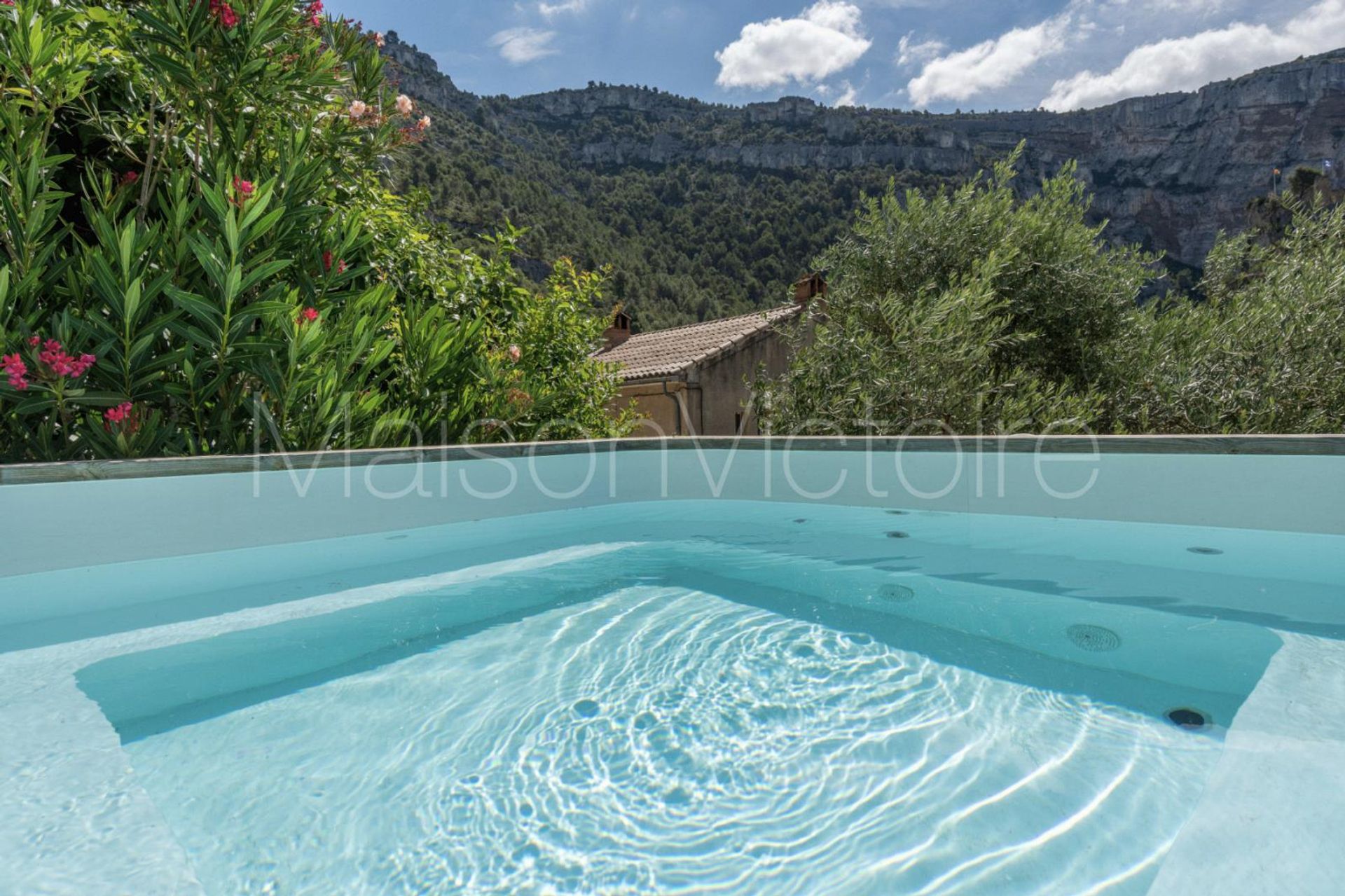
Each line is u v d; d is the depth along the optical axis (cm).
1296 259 688
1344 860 127
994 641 242
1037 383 679
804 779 166
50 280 357
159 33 381
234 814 153
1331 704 186
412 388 466
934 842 140
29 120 371
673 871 136
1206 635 237
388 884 133
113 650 244
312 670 230
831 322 706
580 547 379
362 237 450
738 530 403
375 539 370
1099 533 352
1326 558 299
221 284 353
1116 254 788
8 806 148
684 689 215
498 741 185
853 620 269
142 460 304
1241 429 630
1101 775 160
